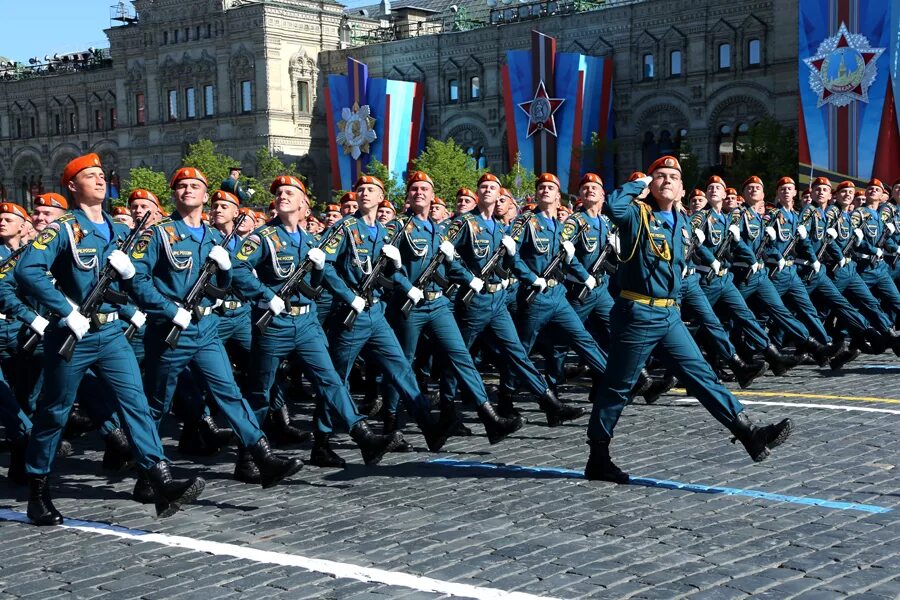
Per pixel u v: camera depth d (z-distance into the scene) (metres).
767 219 15.48
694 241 13.73
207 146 67.56
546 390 12.33
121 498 9.78
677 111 58.59
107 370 8.62
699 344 15.25
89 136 84.94
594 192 13.27
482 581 7.01
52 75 86.88
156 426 9.51
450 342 11.16
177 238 9.17
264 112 72.88
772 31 54.78
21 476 10.59
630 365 9.40
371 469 10.61
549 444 11.52
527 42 64.12
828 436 11.34
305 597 6.83
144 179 67.88
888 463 10.07
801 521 8.21
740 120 56.44
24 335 11.31
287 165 73.75
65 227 8.38
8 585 7.29
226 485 10.16
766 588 6.74
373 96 67.69
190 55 77.19
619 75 60.41
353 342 10.68
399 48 70.88
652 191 9.35
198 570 7.46
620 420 12.63
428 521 8.53
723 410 9.20
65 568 7.62
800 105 46.38
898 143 44.28
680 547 7.63
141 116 81.38
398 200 61.41
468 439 11.99
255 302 10.20
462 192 13.28
